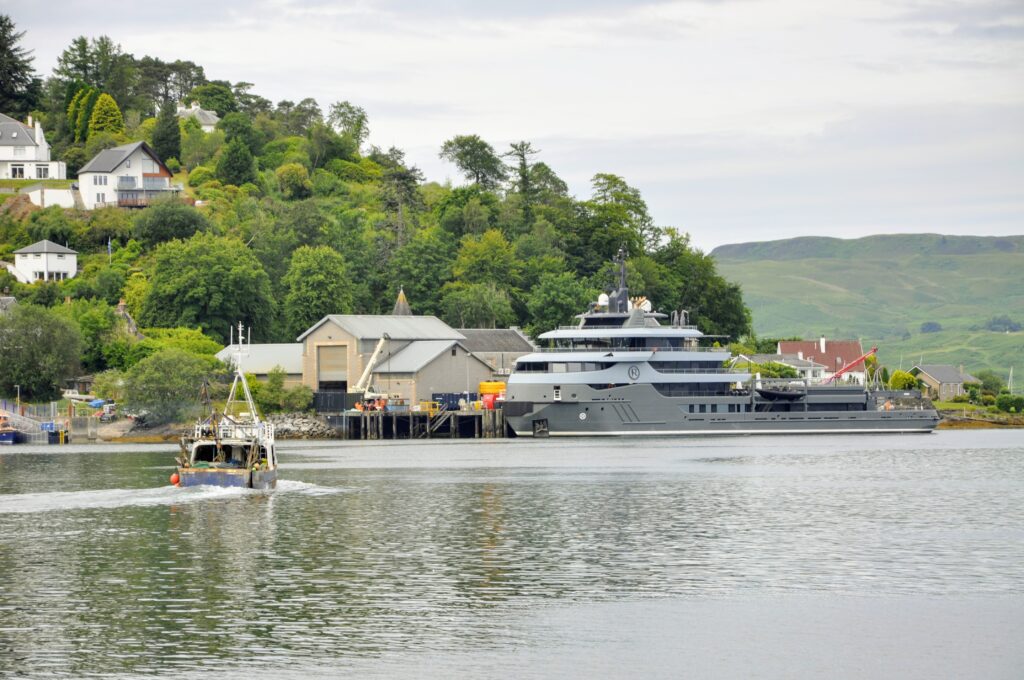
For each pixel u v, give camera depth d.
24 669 65.31
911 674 65.62
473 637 71.81
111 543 102.12
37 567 91.62
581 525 113.81
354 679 63.75
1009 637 72.56
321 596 82.06
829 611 78.44
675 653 68.88
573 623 75.06
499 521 116.06
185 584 85.75
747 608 79.12
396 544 102.62
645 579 88.00
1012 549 100.62
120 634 72.12
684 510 124.12
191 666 65.88
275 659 67.19
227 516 118.06
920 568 92.38
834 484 148.50
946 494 138.38
